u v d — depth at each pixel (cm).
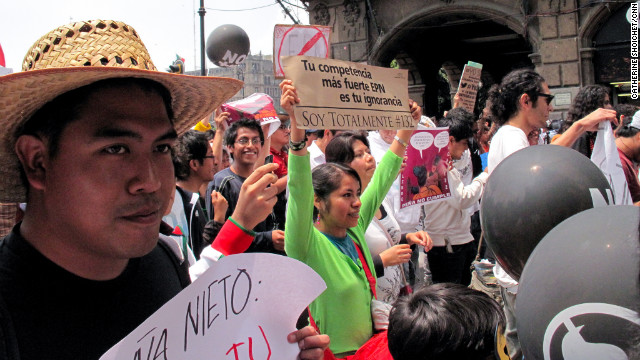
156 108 111
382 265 266
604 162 290
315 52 247
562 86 1579
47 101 104
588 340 84
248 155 393
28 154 106
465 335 145
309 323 239
